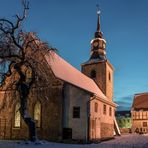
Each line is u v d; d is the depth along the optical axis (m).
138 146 27.25
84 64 50.41
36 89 33.03
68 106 32.75
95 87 45.22
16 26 26.53
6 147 22.95
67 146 25.58
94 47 51.97
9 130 34.53
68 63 44.62
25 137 33.47
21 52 27.22
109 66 50.31
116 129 47.25
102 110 38.53
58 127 31.66
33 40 27.66
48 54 28.81
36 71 27.84
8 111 35.00
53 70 33.62
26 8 26.92
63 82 32.50
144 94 72.56
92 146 26.47
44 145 25.66
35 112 33.22
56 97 32.38
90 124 32.56
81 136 31.73
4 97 33.12
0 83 27.75
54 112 32.19
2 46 26.56
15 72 30.48
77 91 32.81
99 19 53.91
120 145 28.31
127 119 77.12
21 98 27.88
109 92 49.50
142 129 65.31
